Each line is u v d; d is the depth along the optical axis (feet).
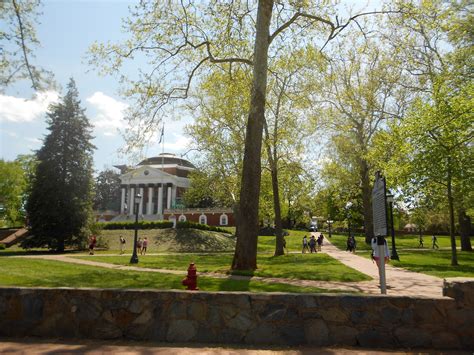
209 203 292.81
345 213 210.18
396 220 196.85
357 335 19.40
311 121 98.27
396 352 18.38
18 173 212.02
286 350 18.37
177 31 60.49
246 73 66.59
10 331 21.11
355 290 39.81
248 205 55.57
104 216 307.78
